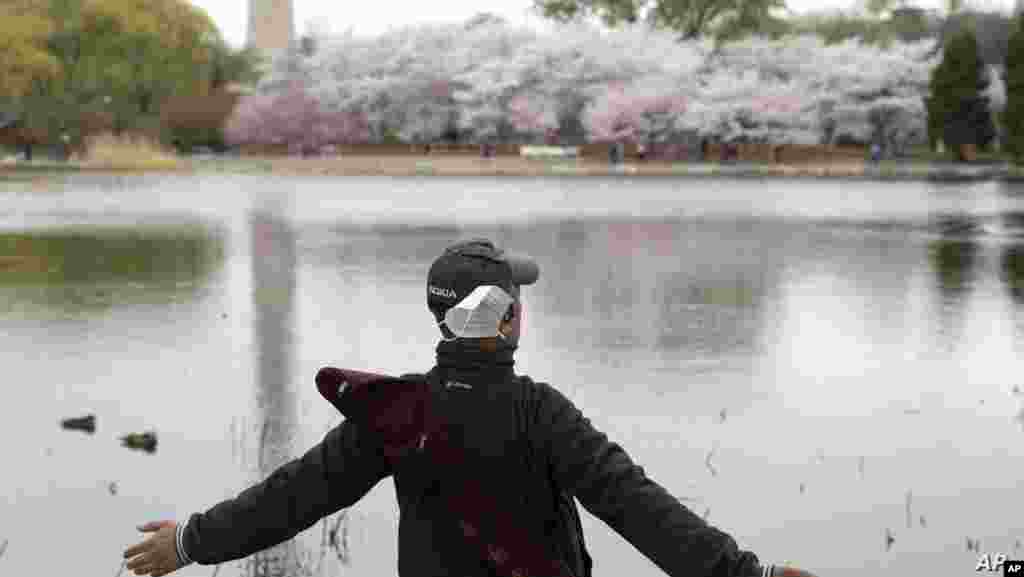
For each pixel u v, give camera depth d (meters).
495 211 32.28
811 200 39.28
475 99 86.50
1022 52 69.50
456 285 2.88
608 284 16.53
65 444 7.87
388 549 5.91
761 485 6.96
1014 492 6.87
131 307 14.16
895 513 6.46
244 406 8.97
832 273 18.02
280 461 7.45
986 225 28.08
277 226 26.59
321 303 14.51
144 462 7.41
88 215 29.83
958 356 11.20
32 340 11.88
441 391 2.82
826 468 7.34
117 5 94.19
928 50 88.06
